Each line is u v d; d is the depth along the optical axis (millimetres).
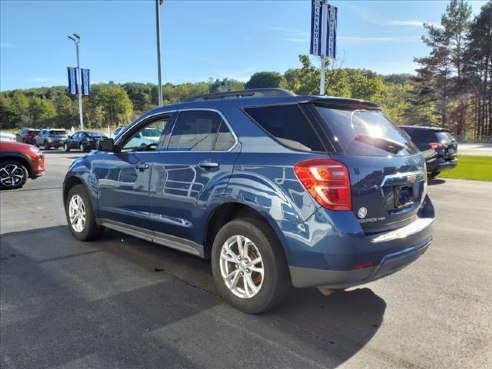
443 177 13070
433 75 51562
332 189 2982
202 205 3773
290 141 3293
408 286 4141
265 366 2768
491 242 5711
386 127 3803
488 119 50000
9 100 98125
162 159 4281
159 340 3109
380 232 3223
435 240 5812
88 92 40688
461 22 49156
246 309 3512
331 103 3475
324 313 3549
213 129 3883
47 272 4590
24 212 7906
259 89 3816
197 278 4402
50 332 3242
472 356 2887
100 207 5270
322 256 3006
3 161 10945
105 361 2836
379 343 3059
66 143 31828
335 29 14570
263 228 3350
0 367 2775
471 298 3854
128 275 4492
